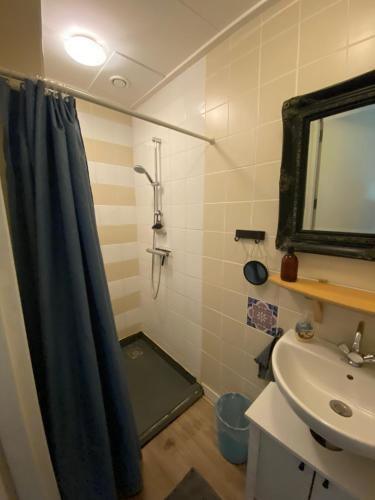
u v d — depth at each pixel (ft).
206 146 4.59
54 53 4.30
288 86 3.27
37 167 2.45
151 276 7.05
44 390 2.84
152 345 7.47
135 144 6.82
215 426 4.90
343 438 1.99
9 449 2.05
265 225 3.81
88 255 2.89
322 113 2.93
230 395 4.72
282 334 3.89
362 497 2.12
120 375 3.29
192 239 5.29
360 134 2.72
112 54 4.33
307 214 3.28
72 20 3.54
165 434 4.72
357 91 2.63
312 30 2.96
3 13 2.11
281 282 3.33
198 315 5.48
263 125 3.62
